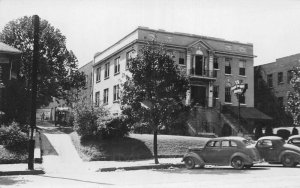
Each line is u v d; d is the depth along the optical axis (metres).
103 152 23.39
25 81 43.12
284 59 48.28
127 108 21.06
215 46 43.81
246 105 44.69
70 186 12.62
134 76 20.58
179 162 21.19
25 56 42.56
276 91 49.09
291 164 19.70
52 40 45.00
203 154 19.03
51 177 15.77
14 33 43.47
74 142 26.83
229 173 16.75
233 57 44.81
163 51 20.97
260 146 20.59
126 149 24.17
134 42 39.53
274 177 14.98
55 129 38.72
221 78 43.69
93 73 53.50
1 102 29.80
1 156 20.50
